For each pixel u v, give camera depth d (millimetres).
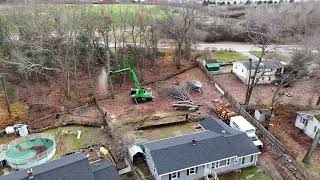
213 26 88188
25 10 64062
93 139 43906
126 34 77062
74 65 58594
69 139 43969
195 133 41750
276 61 65062
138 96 52750
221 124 43469
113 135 43719
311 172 38719
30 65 54438
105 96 55688
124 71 57281
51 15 60562
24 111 49969
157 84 60688
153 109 51500
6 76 56562
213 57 74938
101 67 65375
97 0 88250
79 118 48719
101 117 49125
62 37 56281
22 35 59031
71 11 67188
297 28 84875
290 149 42688
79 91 57438
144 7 81438
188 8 72375
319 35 68500
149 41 71938
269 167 39375
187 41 71812
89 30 63562
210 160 36750
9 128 44969
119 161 39094
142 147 40250
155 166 35281
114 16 77062
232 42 87312
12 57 55562
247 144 39344
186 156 36656
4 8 66188
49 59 59688
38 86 57844
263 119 48844
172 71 66250
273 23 80562
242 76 63000
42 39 56469
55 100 53844
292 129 47344
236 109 51969
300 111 49125
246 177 37719
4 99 52156
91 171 33344
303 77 58094
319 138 42750
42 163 36531
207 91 58438
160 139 43344
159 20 72688
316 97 57469
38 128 46312
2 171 38156
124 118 48688
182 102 52688
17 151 41125
